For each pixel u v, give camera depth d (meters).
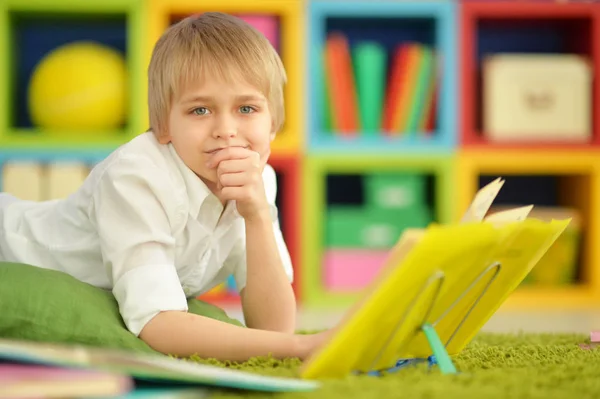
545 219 3.61
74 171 3.28
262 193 1.40
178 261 1.41
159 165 1.36
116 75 3.35
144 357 0.87
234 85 1.32
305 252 3.36
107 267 1.33
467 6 3.48
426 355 1.15
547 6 3.57
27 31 3.80
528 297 3.44
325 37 3.85
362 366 1.04
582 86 3.55
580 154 3.49
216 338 1.21
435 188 3.55
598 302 3.48
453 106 3.45
